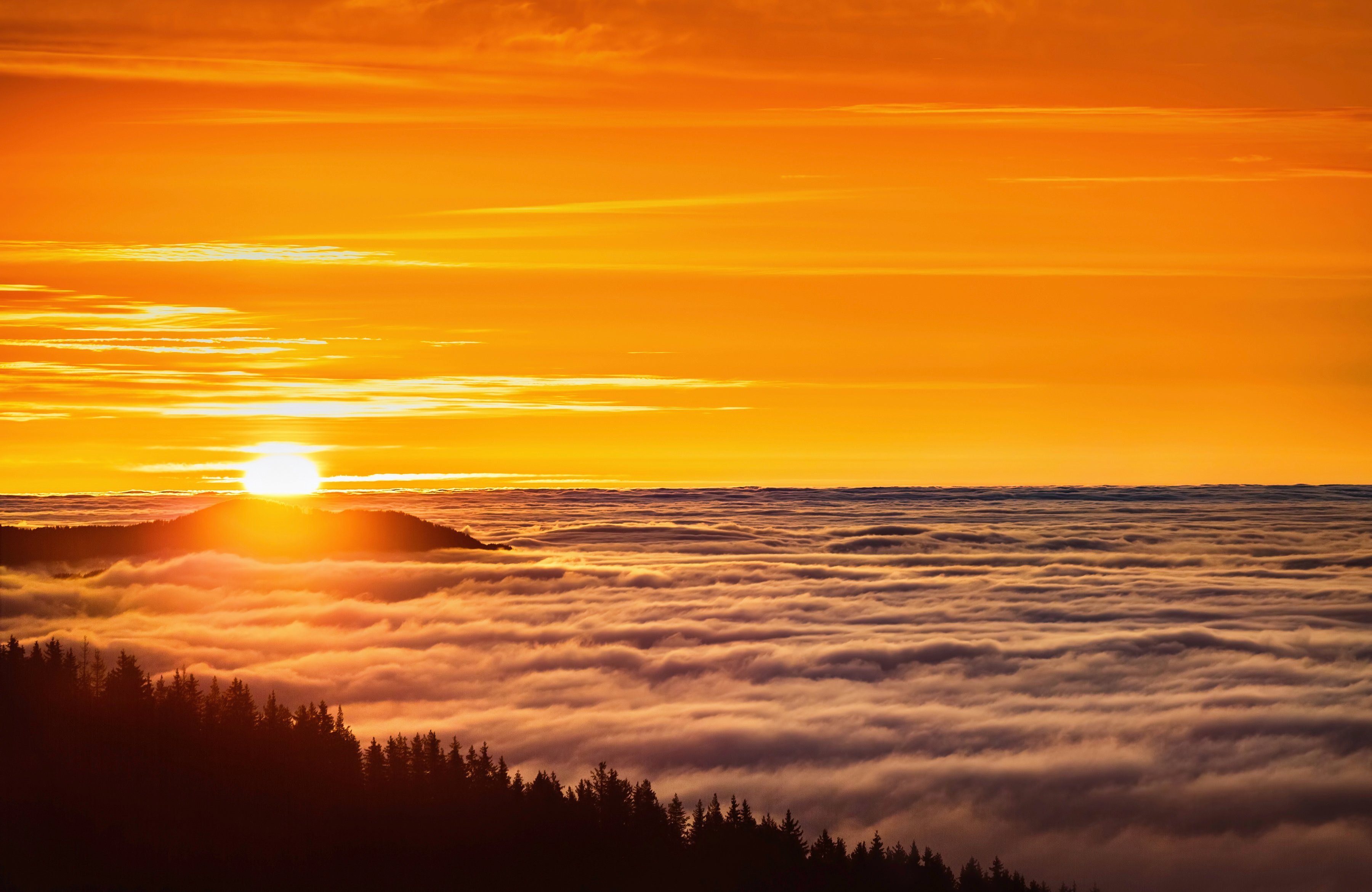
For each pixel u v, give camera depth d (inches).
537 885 3794.3
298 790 4010.8
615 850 4101.9
